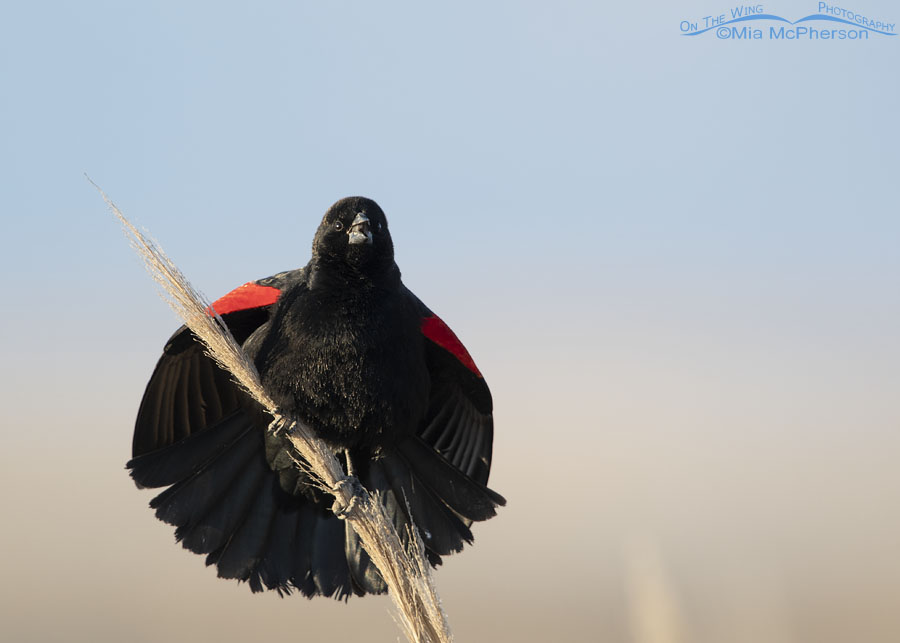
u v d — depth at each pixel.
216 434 11.36
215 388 11.60
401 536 11.52
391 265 11.30
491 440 12.26
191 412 11.55
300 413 10.98
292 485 11.53
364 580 11.50
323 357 10.92
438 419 12.58
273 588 11.39
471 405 12.39
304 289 11.15
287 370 10.92
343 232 10.98
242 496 11.42
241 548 11.37
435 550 11.55
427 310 11.80
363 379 10.98
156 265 9.98
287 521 11.56
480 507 11.51
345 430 11.22
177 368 11.28
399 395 11.20
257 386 10.44
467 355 11.89
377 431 11.27
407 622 8.41
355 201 11.20
